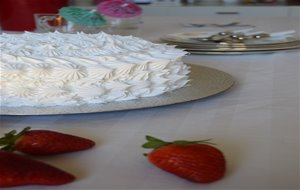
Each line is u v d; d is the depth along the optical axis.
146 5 1.89
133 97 0.54
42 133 0.40
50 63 0.52
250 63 0.77
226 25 1.19
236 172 0.38
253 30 1.07
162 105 0.53
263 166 0.39
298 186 0.36
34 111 0.51
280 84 0.64
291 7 1.85
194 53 0.84
